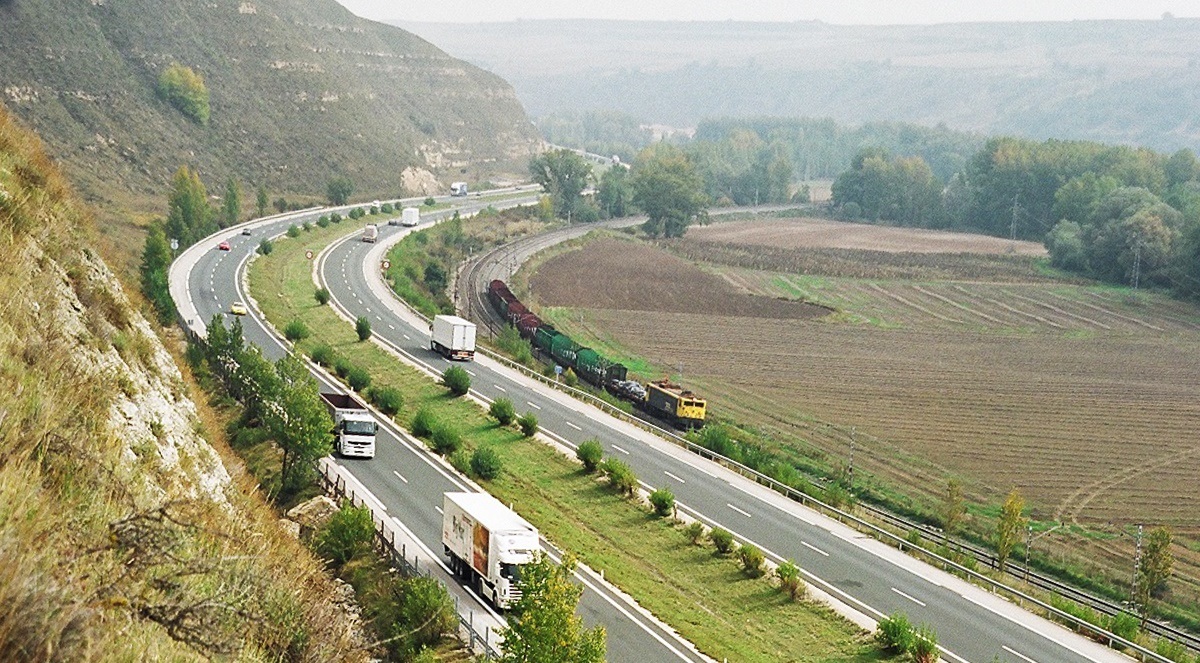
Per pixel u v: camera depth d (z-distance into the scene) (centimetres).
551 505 6325
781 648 4512
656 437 8044
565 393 9188
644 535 5922
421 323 11544
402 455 6938
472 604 4534
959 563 5900
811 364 12169
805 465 8619
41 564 1098
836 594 5138
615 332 13425
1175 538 7531
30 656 1002
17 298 2158
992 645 4600
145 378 3738
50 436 1463
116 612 1184
